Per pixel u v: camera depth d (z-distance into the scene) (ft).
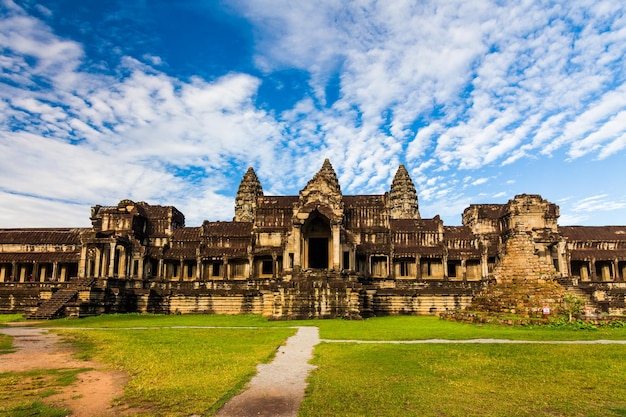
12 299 215.51
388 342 98.32
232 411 48.11
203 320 172.86
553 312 140.26
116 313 206.59
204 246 249.75
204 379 62.23
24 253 260.62
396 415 46.78
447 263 241.14
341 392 54.80
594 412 48.01
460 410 48.47
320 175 221.05
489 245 248.11
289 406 49.75
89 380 64.13
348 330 125.08
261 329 131.44
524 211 243.81
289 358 78.33
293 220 204.33
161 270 244.83
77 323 164.35
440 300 215.51
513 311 148.77
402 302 215.92
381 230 241.76
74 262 253.44
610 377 62.54
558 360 74.33
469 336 108.17
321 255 237.86
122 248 234.58
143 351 88.28
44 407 50.37
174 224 265.34
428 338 104.78
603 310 159.12
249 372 66.08
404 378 62.08
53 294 201.57
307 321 161.27
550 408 49.32
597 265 258.57
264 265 241.76
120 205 251.39
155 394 54.90
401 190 393.70
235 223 261.85
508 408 49.24
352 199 254.06
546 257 229.66
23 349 95.91
